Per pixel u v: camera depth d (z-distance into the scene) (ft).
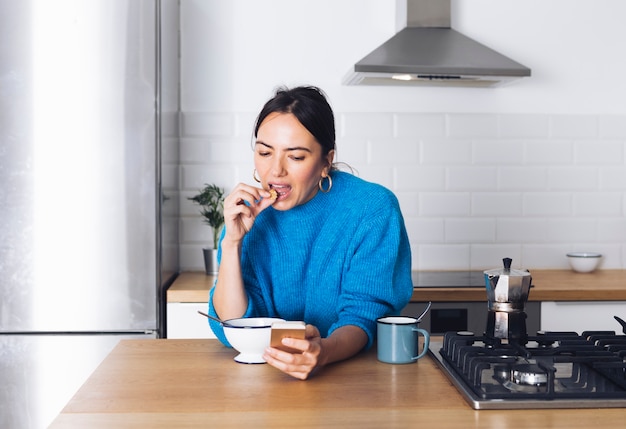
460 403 4.26
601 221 11.32
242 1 10.84
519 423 3.92
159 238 9.06
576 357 4.76
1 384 8.98
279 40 10.91
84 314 8.98
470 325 9.21
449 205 11.16
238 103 10.92
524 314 5.41
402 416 4.03
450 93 11.06
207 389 4.51
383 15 10.95
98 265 8.96
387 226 5.72
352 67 9.93
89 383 4.64
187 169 10.94
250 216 5.51
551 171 11.24
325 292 5.82
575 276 10.44
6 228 8.88
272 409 4.14
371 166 11.06
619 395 4.27
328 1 10.91
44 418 9.00
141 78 8.90
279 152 5.45
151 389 4.51
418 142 11.09
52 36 8.82
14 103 8.82
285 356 4.63
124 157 8.92
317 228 5.86
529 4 11.12
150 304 9.04
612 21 11.20
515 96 11.16
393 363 5.17
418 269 11.21
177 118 10.73
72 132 8.87
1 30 8.79
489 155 11.16
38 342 8.95
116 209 8.95
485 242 11.22
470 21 11.09
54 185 8.88
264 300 5.95
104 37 8.86
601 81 11.24
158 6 8.95
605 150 11.27
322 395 4.40
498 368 4.91
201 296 9.11
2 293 8.91
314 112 5.45
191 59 10.85
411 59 9.65
